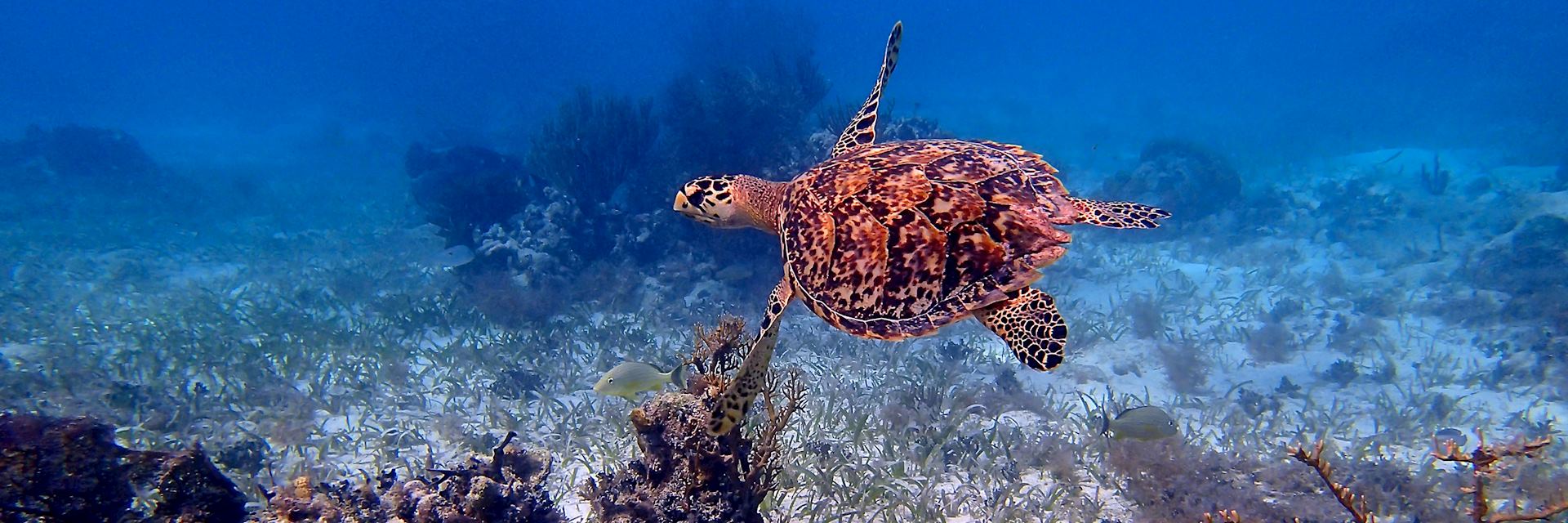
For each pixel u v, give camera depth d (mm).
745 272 13773
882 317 3691
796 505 6723
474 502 4523
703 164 16234
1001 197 4102
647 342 11906
